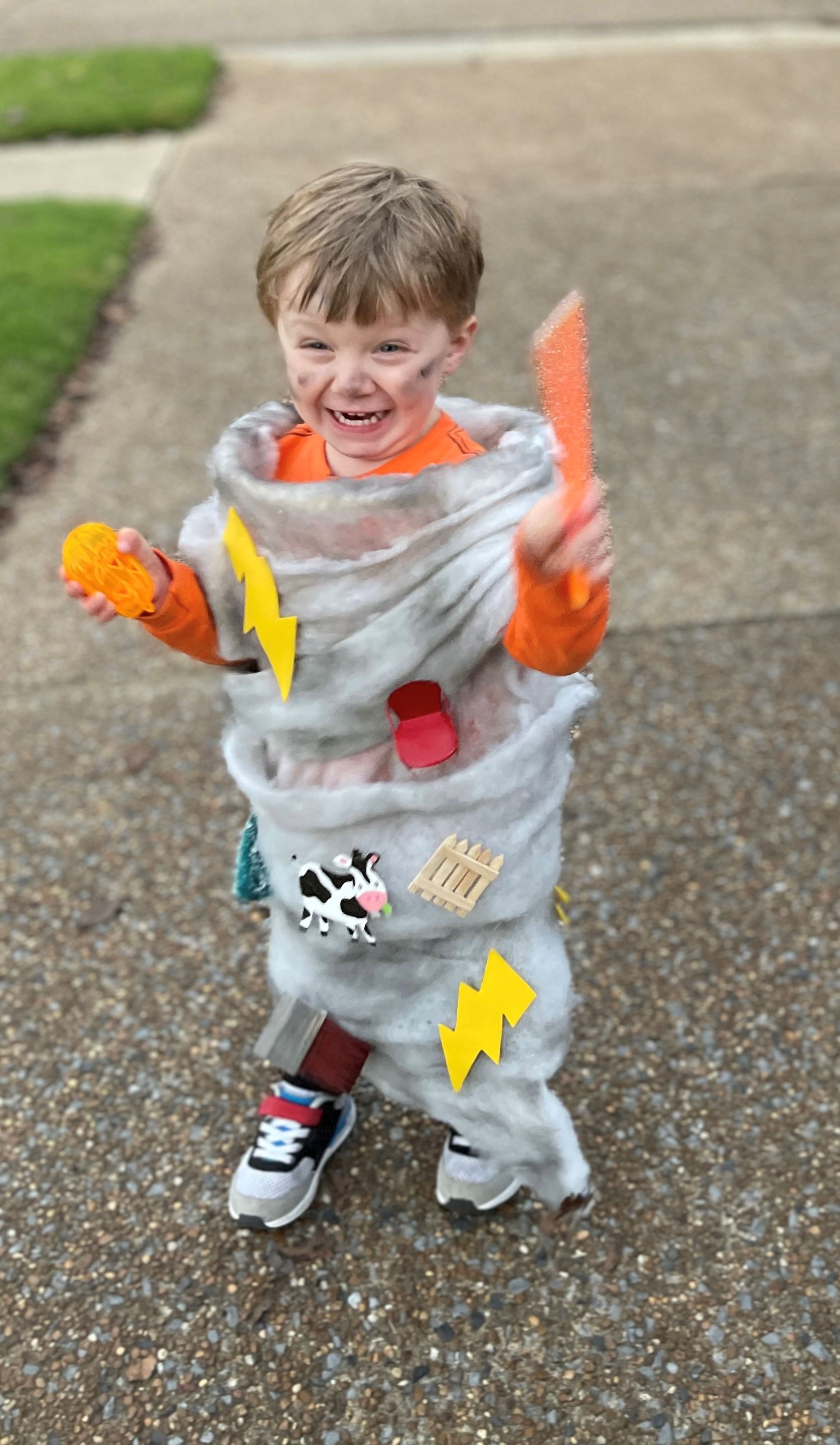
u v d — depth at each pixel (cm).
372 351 128
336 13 992
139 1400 166
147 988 225
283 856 152
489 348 452
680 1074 207
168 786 271
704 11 948
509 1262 181
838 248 530
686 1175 192
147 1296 179
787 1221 185
